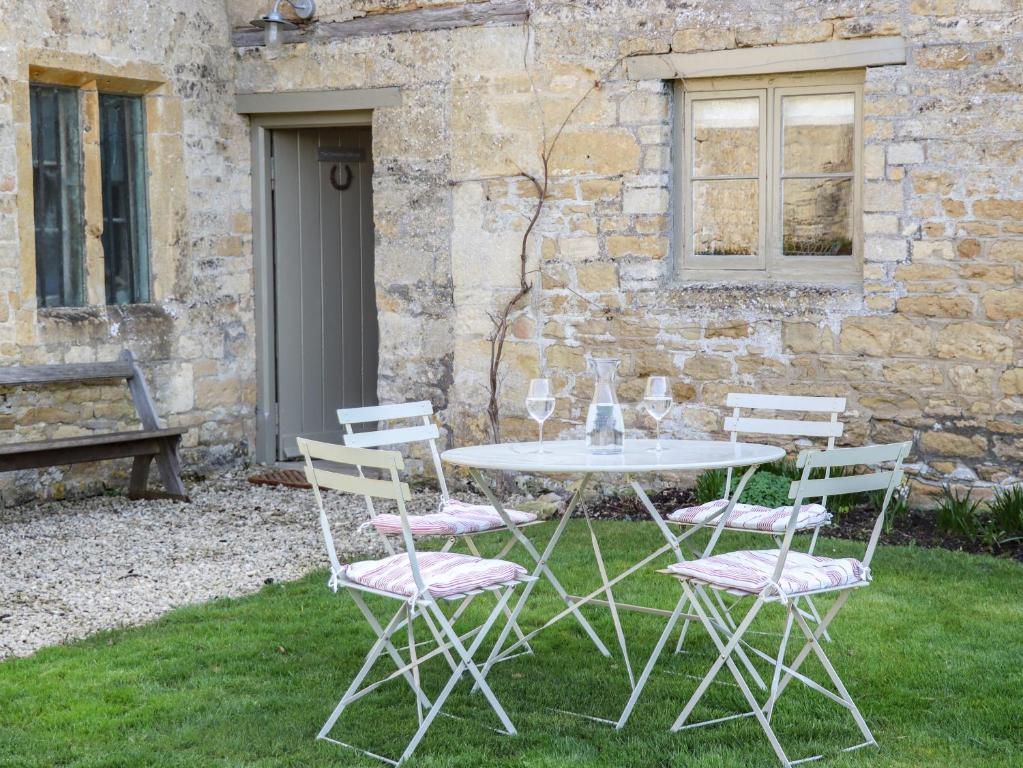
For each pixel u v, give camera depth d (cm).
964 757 350
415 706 397
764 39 680
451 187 767
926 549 587
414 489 780
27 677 424
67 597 530
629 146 717
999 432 639
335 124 816
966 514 613
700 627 476
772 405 494
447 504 488
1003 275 631
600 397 428
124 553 608
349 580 384
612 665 434
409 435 488
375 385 927
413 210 781
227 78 824
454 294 773
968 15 629
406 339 791
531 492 751
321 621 486
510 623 419
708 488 664
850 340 670
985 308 637
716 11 691
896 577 537
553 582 440
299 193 866
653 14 705
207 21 805
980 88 629
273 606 509
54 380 693
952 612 486
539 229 745
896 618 479
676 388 717
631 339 726
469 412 775
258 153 839
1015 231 627
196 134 800
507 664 436
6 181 676
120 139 766
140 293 782
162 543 630
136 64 751
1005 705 388
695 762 346
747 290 696
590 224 731
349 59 791
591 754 355
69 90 729
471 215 763
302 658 443
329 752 358
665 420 721
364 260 912
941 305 647
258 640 463
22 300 688
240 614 498
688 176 723
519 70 740
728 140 711
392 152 784
